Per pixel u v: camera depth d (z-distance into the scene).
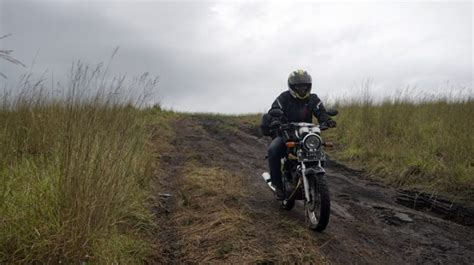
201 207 4.65
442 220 4.85
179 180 5.77
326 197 3.80
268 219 4.41
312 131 4.10
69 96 4.97
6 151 4.38
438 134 7.76
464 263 3.75
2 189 3.52
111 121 5.25
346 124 10.27
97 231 3.16
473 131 7.43
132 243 3.45
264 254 3.50
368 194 5.85
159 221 4.27
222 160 7.56
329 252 3.70
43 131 5.01
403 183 6.25
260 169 7.17
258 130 11.84
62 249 2.82
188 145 8.85
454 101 10.60
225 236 3.83
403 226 4.63
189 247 3.70
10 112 5.42
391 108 10.26
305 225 4.30
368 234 4.30
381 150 7.63
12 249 2.84
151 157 6.13
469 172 5.90
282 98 4.64
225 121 13.71
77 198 3.10
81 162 3.35
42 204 3.26
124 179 4.13
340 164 7.62
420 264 3.71
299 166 4.16
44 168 4.09
